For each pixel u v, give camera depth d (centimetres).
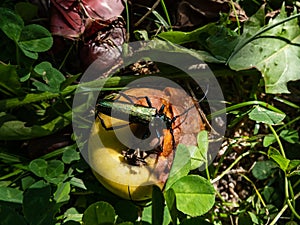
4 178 21
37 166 21
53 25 22
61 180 21
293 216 22
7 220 19
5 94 22
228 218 23
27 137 22
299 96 24
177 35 22
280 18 23
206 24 23
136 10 24
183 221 19
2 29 20
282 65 23
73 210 21
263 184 24
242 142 24
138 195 20
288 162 21
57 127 22
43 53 23
